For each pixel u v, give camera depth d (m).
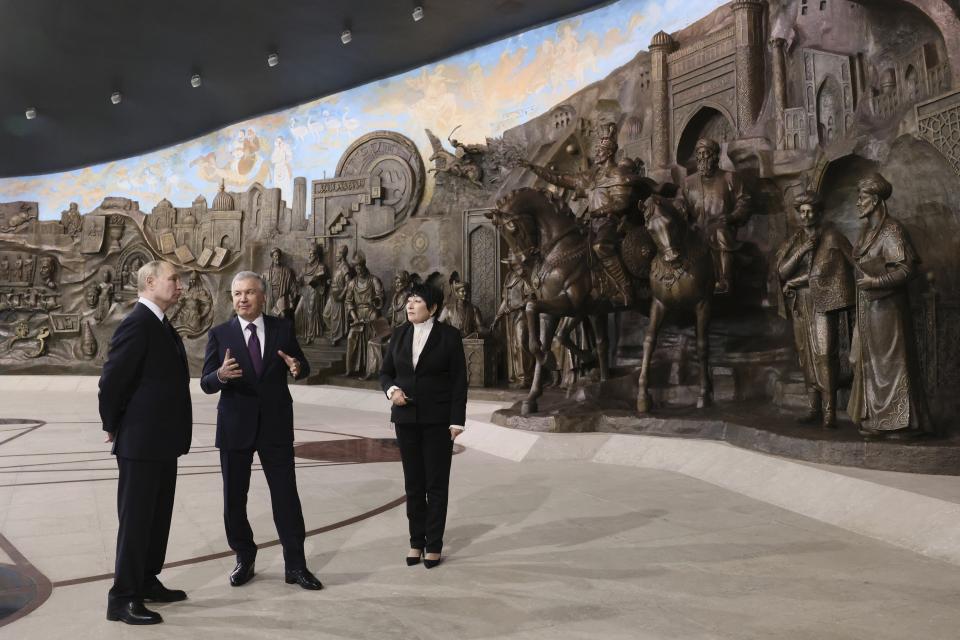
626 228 8.60
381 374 4.24
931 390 6.59
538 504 5.51
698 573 3.84
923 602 3.40
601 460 7.48
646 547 4.34
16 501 5.66
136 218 18.88
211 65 15.05
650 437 7.56
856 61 8.05
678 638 2.98
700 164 9.21
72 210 19.42
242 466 3.72
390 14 12.84
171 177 19.48
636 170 9.12
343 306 15.73
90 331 18.81
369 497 5.78
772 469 5.94
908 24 7.36
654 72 10.65
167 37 13.74
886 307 5.93
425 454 4.10
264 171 17.91
